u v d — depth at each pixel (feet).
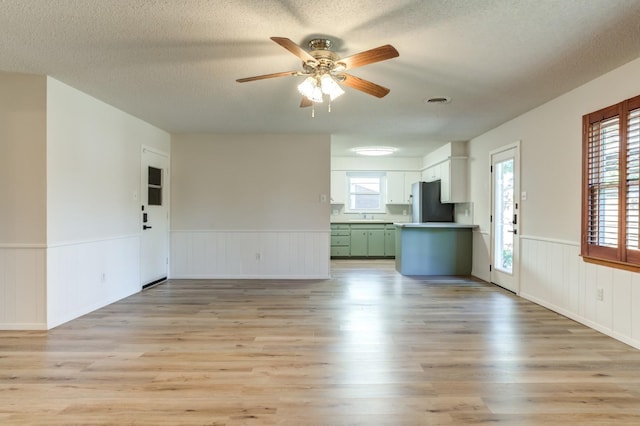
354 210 29.17
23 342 9.95
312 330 11.02
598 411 6.64
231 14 7.40
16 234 10.93
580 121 11.64
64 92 11.60
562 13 7.30
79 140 12.34
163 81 11.28
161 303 14.20
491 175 17.98
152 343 9.89
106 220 13.92
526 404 6.88
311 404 6.88
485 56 9.34
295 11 7.27
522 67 10.05
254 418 6.41
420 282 18.44
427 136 19.67
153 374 8.05
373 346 9.75
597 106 10.89
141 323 11.64
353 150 24.50
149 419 6.36
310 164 19.38
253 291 16.35
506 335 10.61
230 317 12.33
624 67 9.90
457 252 20.66
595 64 9.85
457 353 9.29
